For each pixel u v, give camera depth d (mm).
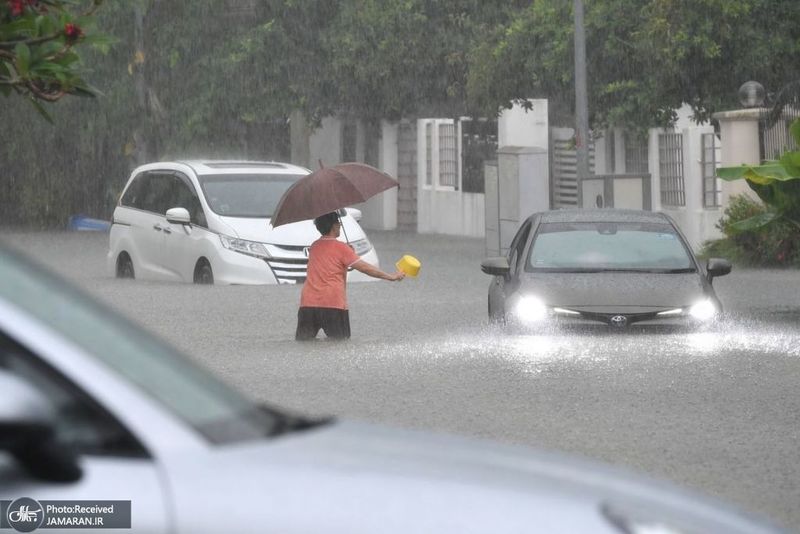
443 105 110750
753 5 78000
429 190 113312
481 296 57656
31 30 25766
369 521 9219
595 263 42250
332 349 39594
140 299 54500
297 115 109375
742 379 32969
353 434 10969
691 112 86625
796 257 71312
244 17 106562
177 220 61312
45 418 8758
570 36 82438
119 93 107000
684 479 23000
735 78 80500
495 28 91875
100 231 112875
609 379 32938
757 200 74500
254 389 32219
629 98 81375
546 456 11438
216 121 106500
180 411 10281
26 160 114688
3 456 8812
